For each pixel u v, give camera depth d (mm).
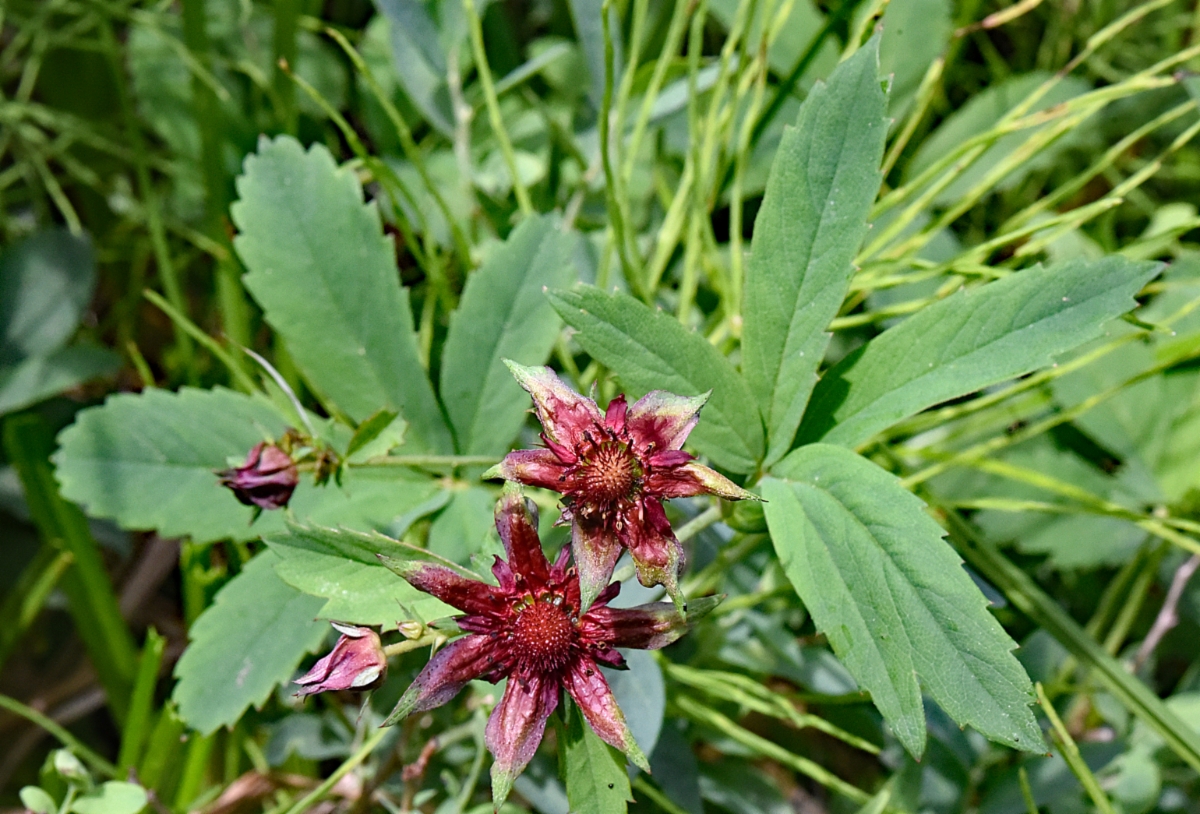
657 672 199
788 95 250
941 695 163
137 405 211
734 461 182
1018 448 254
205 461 211
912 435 248
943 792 234
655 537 158
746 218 268
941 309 181
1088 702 247
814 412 187
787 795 263
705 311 256
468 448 213
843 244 181
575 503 158
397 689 226
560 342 227
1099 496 251
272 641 202
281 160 216
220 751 257
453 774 231
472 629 163
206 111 266
